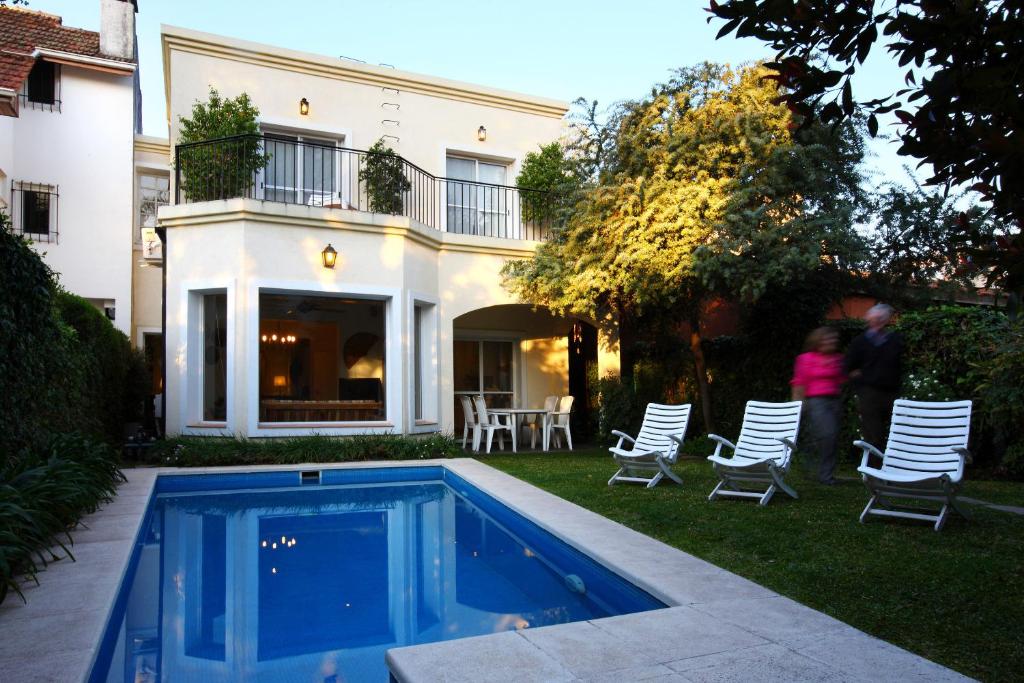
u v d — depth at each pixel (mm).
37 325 5590
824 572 3852
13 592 3475
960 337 7207
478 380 13516
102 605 3277
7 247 4895
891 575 3762
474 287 11117
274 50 11117
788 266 8062
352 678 2904
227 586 4344
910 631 3008
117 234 12609
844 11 1871
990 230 2094
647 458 6871
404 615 3779
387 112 11992
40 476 4652
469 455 10273
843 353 8859
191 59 10703
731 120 8695
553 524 5094
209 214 9141
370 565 4875
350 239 9664
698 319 10352
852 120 8992
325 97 11555
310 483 8375
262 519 6441
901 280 10336
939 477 4676
